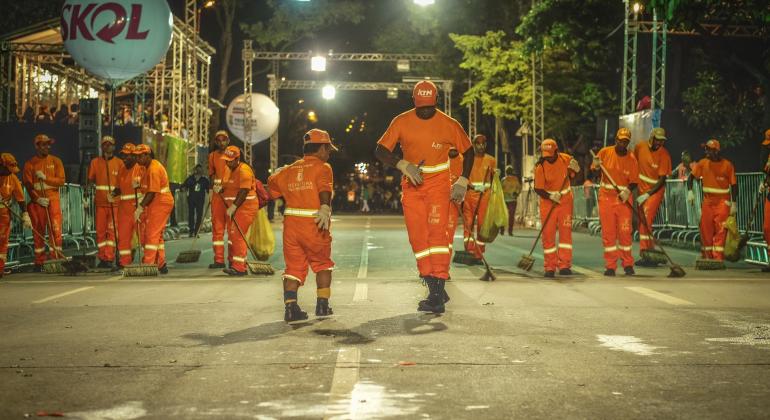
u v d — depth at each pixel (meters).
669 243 20.53
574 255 17.31
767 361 6.46
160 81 31.72
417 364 6.34
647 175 14.31
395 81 55.19
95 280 12.61
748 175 16.83
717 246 14.85
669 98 32.50
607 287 11.22
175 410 5.09
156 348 7.03
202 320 8.55
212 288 11.42
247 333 7.75
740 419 4.89
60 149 25.52
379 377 5.92
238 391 5.54
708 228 14.97
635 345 7.10
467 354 6.72
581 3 29.59
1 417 4.96
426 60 45.94
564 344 7.14
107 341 7.38
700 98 24.64
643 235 14.50
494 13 43.19
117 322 8.46
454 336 7.53
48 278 13.05
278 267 15.16
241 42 54.28
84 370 6.19
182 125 29.53
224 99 54.19
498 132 46.97
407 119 8.93
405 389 5.58
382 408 5.12
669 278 12.40
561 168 12.64
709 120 24.25
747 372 6.08
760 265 14.45
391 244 20.72
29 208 14.77
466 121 50.69
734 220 13.97
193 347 7.07
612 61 34.75
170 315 8.92
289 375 6.00
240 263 13.16
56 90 32.97
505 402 5.25
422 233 8.91
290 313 8.38
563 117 35.47
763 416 4.95
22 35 28.22
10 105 29.59
